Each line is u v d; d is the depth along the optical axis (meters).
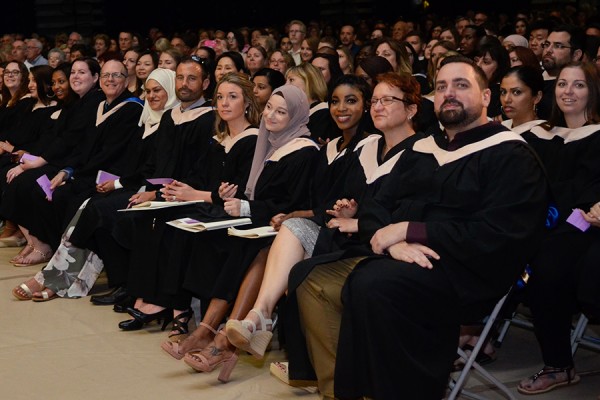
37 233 6.94
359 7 21.22
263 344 4.21
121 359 4.91
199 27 21.89
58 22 21.16
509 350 4.98
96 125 6.86
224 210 5.09
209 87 7.20
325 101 6.64
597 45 7.60
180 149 6.02
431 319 3.78
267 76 6.54
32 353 5.01
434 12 20.78
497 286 3.82
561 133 4.73
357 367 3.71
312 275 3.99
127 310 5.48
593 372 4.58
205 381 4.58
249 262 4.66
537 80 5.01
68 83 7.41
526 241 3.78
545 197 3.85
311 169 5.06
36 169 7.04
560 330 4.33
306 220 4.41
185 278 4.95
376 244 3.92
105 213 5.83
